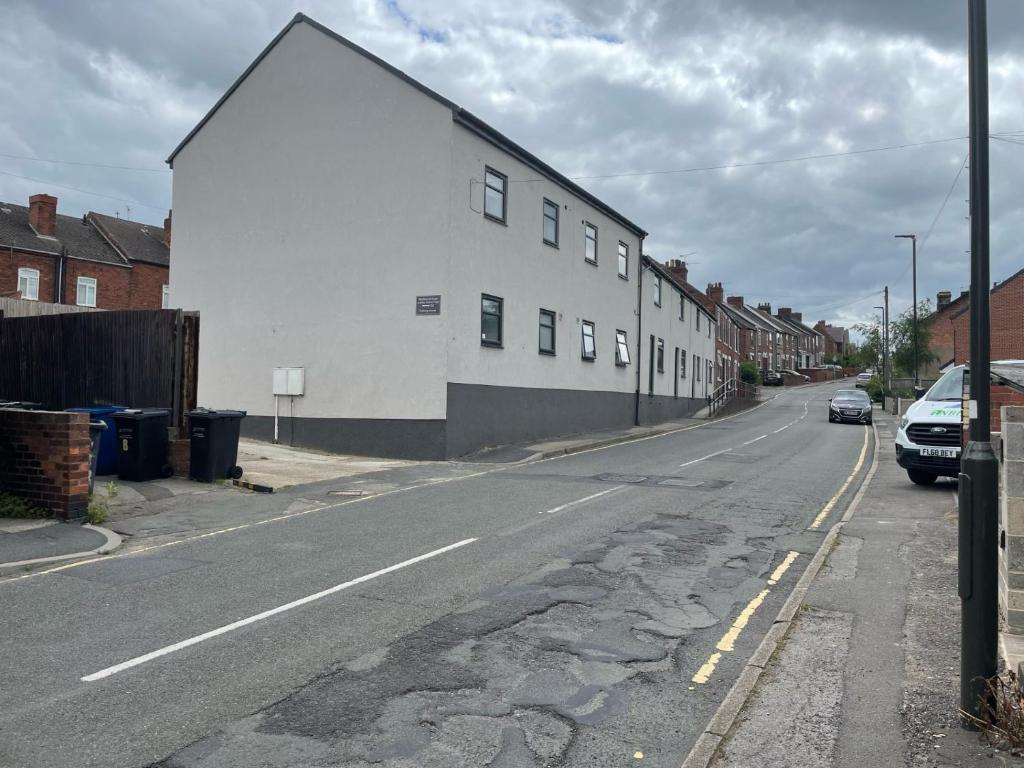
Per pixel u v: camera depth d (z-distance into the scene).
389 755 4.26
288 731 4.52
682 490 13.88
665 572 8.18
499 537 9.77
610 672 5.51
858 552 8.88
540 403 23.48
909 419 13.89
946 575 7.83
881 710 4.77
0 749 4.27
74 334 15.19
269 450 19.17
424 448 18.78
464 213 19.44
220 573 7.99
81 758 4.18
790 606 6.86
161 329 14.21
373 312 19.50
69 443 10.12
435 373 18.78
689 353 42.62
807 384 92.69
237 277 21.44
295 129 20.81
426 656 5.72
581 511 11.62
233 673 5.36
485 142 20.39
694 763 4.14
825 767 4.10
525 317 22.53
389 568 8.20
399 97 19.42
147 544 9.42
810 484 15.04
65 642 5.95
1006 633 5.38
